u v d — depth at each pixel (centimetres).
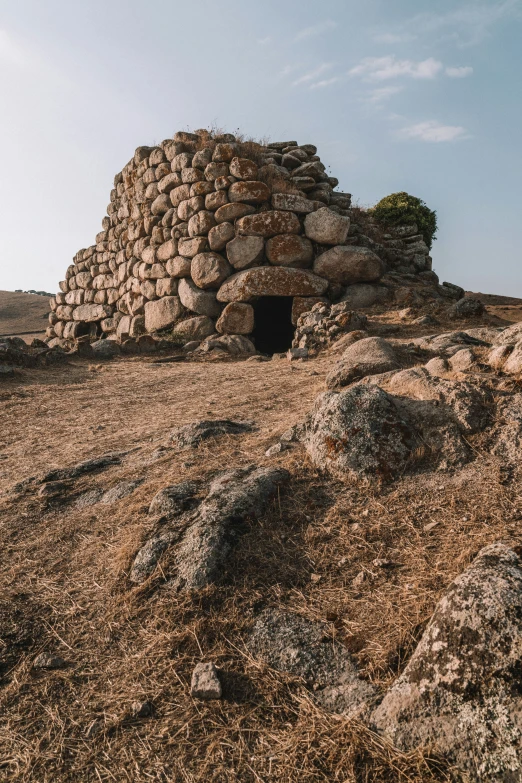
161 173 1892
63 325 2486
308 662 262
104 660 281
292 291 1581
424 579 294
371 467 391
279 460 445
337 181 2044
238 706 246
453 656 221
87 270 2422
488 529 320
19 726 249
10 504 464
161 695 256
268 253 1625
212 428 561
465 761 200
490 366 536
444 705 213
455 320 1378
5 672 280
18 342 1400
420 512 352
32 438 706
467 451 396
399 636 262
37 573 360
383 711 227
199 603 302
